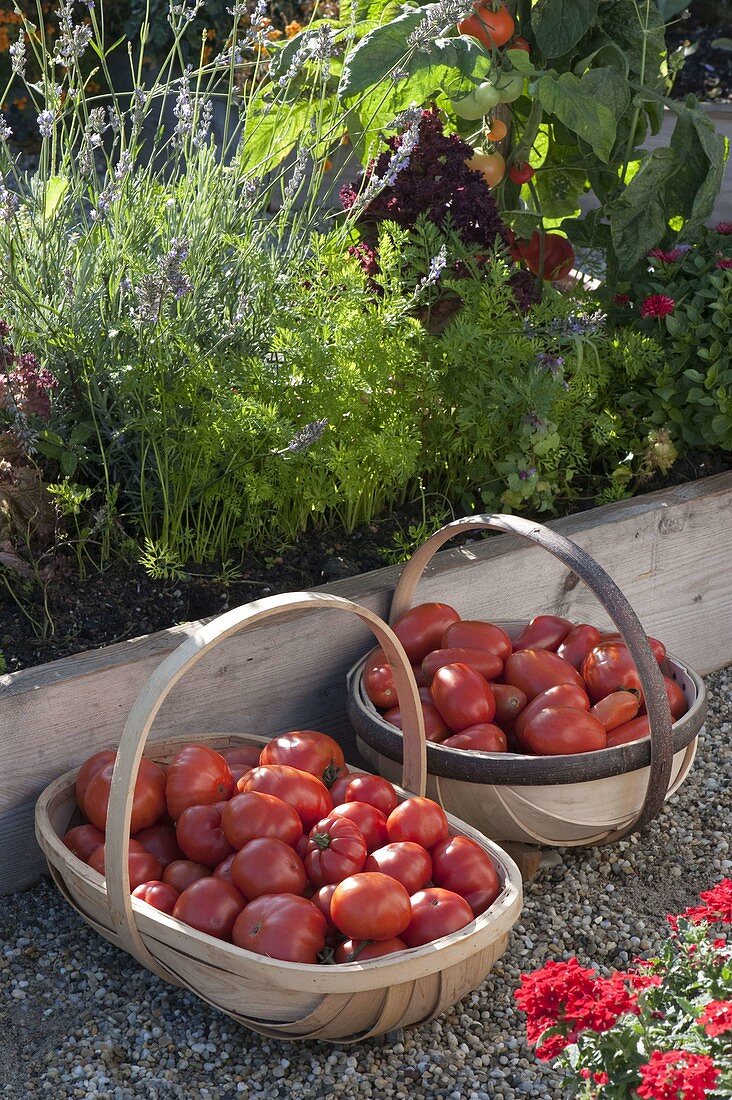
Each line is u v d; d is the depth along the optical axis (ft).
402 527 9.52
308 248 9.32
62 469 8.09
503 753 7.08
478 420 9.12
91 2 8.59
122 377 8.20
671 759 7.07
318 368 8.21
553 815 7.12
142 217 8.92
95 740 7.50
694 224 11.13
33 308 8.44
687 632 10.54
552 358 8.95
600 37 11.62
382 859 6.25
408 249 8.72
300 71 10.10
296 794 6.64
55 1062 6.15
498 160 10.68
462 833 6.71
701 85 23.17
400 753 7.20
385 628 6.64
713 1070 4.13
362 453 8.59
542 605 9.51
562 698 7.39
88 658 7.50
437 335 9.49
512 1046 6.40
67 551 8.64
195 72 9.14
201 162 9.43
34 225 8.48
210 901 6.07
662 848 8.21
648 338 10.31
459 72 10.10
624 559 9.72
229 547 8.94
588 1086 4.63
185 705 7.82
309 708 8.50
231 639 7.86
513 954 7.14
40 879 7.61
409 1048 6.32
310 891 6.38
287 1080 6.06
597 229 11.86
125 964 6.88
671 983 4.99
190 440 8.21
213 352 8.53
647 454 10.04
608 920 7.50
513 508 9.75
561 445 9.75
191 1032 6.37
